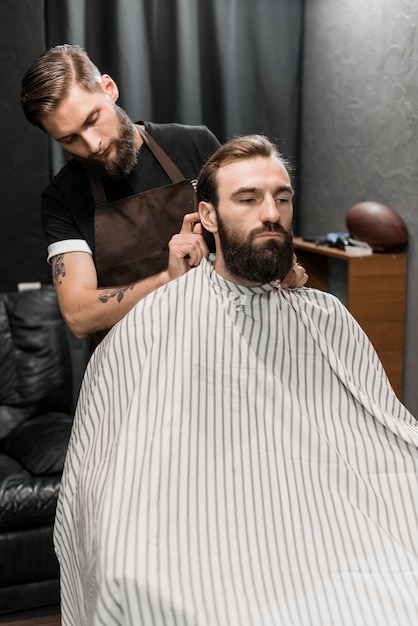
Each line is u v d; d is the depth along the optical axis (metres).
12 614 2.51
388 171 3.07
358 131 3.25
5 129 3.14
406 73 2.90
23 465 2.58
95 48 3.28
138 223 2.05
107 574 1.25
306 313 1.61
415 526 1.42
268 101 3.60
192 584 1.26
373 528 1.36
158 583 1.24
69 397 2.97
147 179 2.08
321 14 3.44
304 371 1.57
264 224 1.48
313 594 1.26
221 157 1.53
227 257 1.53
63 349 2.97
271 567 1.31
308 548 1.34
